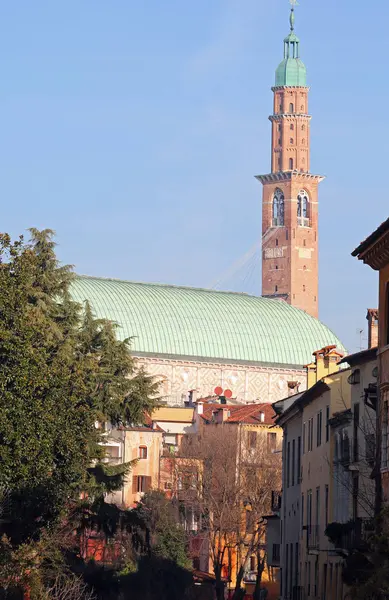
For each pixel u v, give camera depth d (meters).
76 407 79.81
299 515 107.56
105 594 93.88
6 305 76.06
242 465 157.12
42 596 71.00
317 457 97.88
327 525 86.69
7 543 71.50
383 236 63.47
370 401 75.31
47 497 74.81
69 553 91.31
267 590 159.88
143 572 116.88
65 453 76.75
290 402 123.00
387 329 66.44
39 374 74.62
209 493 152.38
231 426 172.50
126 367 107.62
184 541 141.38
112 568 109.12
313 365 120.75
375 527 60.59
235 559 168.00
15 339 74.81
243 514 163.00
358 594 57.47
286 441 118.31
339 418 85.56
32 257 79.31
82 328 107.25
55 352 94.50
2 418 73.62
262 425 176.12
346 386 91.75
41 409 74.56
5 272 78.06
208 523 151.88
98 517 98.62
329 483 90.62
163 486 175.88
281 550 118.50
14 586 71.75
